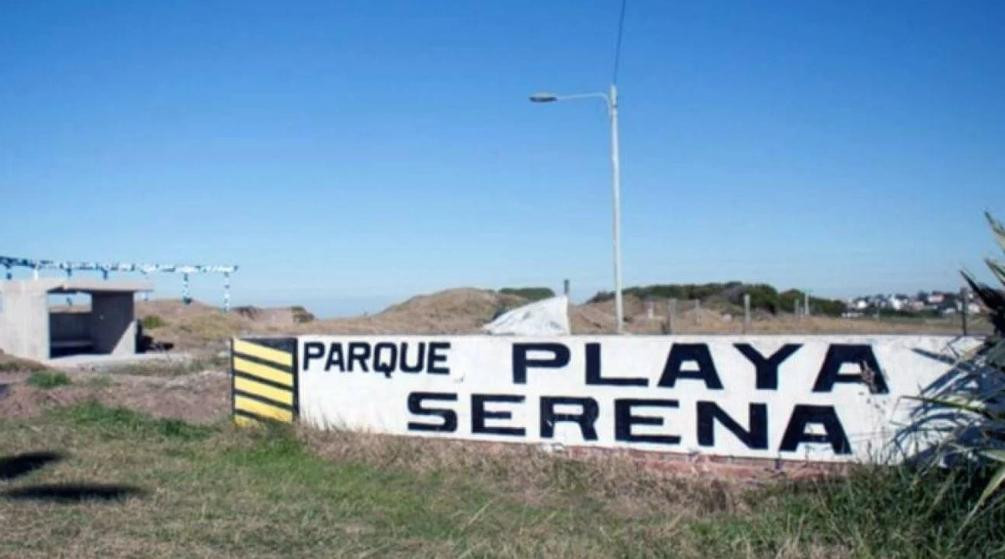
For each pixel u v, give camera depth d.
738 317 38.16
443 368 11.21
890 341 8.83
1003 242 7.94
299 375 12.14
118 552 7.27
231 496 9.24
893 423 8.76
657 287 48.22
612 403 10.18
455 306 47.09
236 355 12.50
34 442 12.04
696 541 7.61
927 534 7.13
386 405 11.57
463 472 10.32
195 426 13.14
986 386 8.28
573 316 34.09
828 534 7.47
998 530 6.91
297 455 11.16
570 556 7.21
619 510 8.92
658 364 9.94
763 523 7.84
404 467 10.56
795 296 44.47
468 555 7.29
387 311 45.78
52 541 7.51
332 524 8.23
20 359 26.14
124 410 14.07
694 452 9.73
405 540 7.78
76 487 9.63
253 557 7.23
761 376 9.41
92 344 33.78
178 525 8.07
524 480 10.01
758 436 9.40
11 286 29.92
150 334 38.88
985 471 7.50
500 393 10.83
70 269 38.81
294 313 52.53
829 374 9.09
